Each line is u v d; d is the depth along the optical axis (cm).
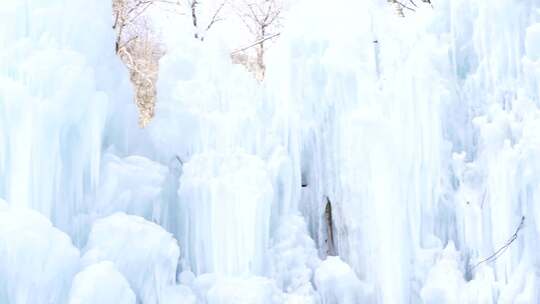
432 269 543
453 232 575
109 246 446
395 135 555
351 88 584
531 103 563
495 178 548
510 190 538
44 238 395
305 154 621
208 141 564
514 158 536
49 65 445
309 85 602
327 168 602
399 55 589
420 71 564
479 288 528
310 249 570
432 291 528
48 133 440
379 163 549
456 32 617
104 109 487
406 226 550
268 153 587
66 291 417
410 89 562
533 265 531
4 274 388
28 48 450
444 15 623
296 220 578
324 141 603
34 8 468
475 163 578
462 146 595
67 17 491
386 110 570
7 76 440
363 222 565
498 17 581
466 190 567
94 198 487
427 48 592
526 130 538
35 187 434
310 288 543
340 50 590
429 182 564
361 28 600
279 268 548
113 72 559
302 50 604
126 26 1396
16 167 427
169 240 478
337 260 555
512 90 580
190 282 505
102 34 539
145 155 576
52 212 452
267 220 539
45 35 468
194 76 603
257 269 528
